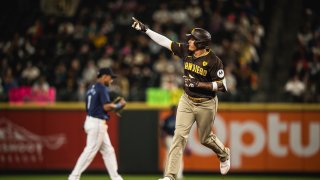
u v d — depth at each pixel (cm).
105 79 3844
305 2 7131
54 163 5506
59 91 6025
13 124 5516
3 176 5397
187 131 3012
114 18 7475
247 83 6331
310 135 5419
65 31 7162
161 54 6531
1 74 6341
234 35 6981
